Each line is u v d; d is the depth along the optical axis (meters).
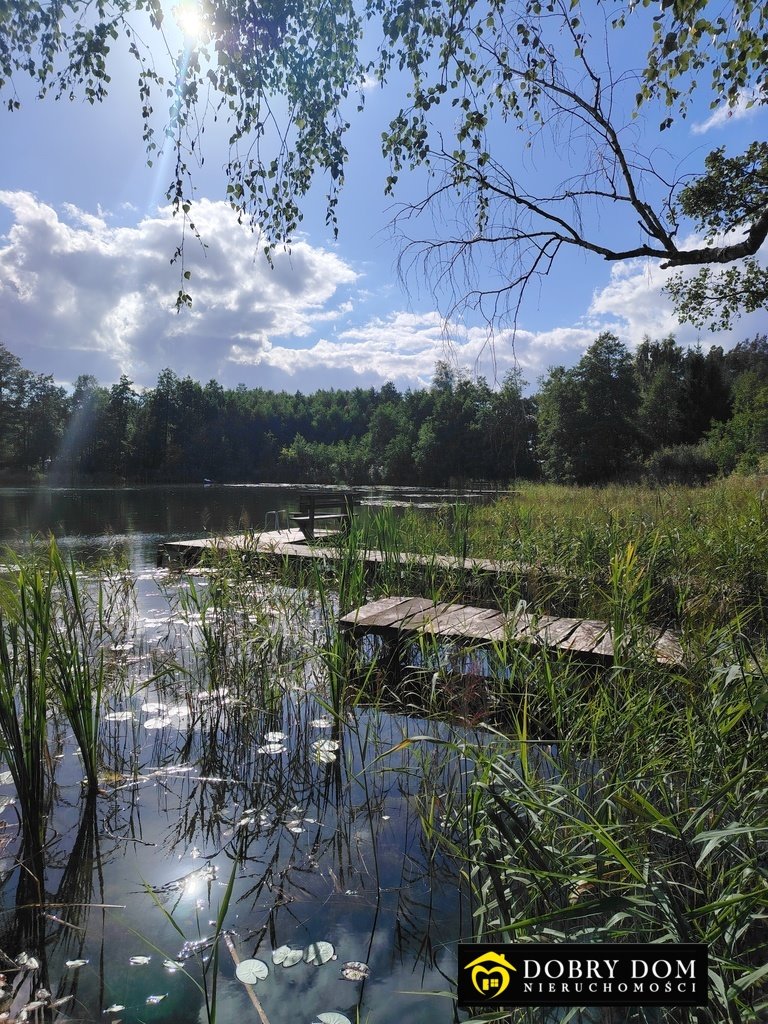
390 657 4.82
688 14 3.50
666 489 15.16
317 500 11.42
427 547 7.92
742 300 14.51
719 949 1.74
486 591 6.68
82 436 70.56
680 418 43.81
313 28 4.00
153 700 4.45
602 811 2.44
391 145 4.44
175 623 6.35
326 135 4.26
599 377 40.31
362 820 2.94
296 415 89.38
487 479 50.19
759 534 5.96
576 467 40.09
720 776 2.41
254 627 4.97
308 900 2.37
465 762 3.29
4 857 2.66
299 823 2.91
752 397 27.53
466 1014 1.83
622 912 1.69
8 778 3.35
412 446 61.97
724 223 11.00
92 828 2.89
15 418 64.38
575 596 6.00
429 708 4.10
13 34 3.74
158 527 17.41
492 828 2.20
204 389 85.06
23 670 3.13
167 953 2.10
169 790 3.26
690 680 3.06
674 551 6.04
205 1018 1.82
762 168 9.95
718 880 1.85
